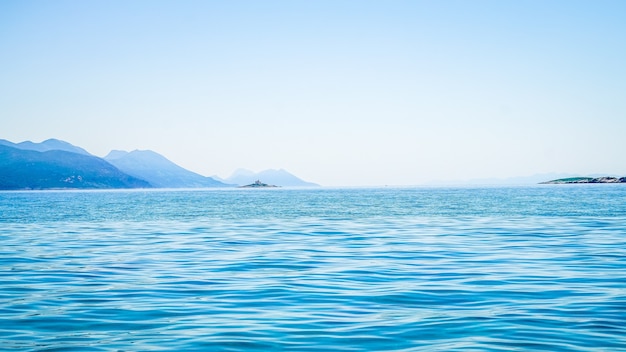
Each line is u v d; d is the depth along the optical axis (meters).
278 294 16.48
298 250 27.53
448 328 12.52
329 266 21.94
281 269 21.25
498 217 52.91
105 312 14.35
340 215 59.19
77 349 11.24
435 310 14.30
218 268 21.61
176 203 107.75
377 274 19.89
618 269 20.67
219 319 13.55
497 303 15.02
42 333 12.46
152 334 12.28
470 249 27.38
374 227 42.22
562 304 14.80
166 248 29.03
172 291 17.05
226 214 63.56
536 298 15.61
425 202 96.44
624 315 13.54
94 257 25.45
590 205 75.50
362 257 24.67
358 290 17.00
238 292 16.83
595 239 31.75
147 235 37.12
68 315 14.05
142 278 19.44
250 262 23.23
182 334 12.26
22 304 15.34
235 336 12.07
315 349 11.13
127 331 12.55
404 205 84.19
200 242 32.00
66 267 22.28
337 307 14.75
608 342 11.32
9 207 90.25
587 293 16.23
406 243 30.47
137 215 63.28
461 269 20.89
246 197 158.25
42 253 27.19
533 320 13.10
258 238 34.16
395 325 12.84
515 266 21.55
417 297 15.91
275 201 114.75
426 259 23.81
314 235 35.88
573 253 25.48
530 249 27.17
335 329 12.56
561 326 12.56
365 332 12.29
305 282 18.41
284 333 12.27
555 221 46.53
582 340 11.47
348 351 11.00
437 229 39.81
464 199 111.75
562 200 96.50
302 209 74.56
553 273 19.83
